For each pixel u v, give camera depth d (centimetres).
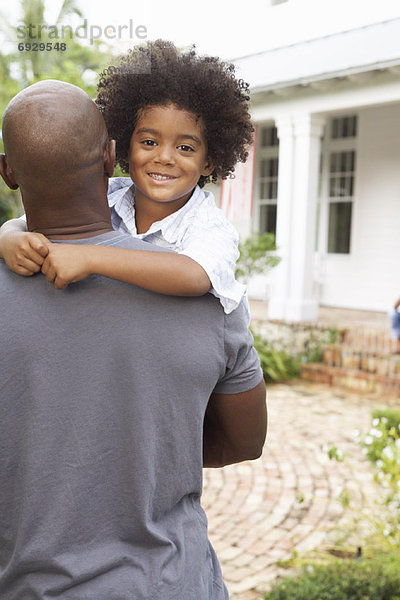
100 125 122
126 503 118
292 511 481
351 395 813
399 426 583
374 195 1157
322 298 1227
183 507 128
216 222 144
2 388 117
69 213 123
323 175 1227
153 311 119
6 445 118
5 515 120
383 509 434
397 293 1129
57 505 115
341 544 421
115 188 164
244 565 403
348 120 1191
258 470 564
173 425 120
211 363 122
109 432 117
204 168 164
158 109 146
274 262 916
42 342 117
